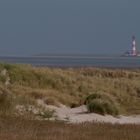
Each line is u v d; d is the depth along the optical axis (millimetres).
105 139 26156
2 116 34812
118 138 26656
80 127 31312
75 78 75812
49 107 47156
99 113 45281
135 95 73875
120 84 78000
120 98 66438
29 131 28141
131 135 27922
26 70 65438
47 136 26438
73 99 58844
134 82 82688
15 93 51344
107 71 96625
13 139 25078
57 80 67312
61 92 63875
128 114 52406
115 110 46562
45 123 33156
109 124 33781
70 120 39250
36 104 44656
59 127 31031
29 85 62500
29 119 34906
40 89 59781
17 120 33219
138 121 43781
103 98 50312
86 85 70188
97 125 32625
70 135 27047
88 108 45938
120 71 98562
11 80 60906
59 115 42500
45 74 67688
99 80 79500
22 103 42625
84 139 25906
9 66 63156
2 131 28109
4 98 39250
